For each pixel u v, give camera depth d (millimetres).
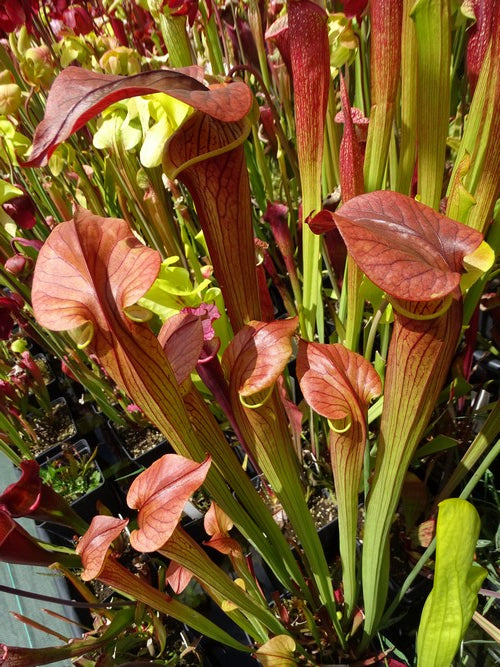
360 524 763
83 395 1121
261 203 1140
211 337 475
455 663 649
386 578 570
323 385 429
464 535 341
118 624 674
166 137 575
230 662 721
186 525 847
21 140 866
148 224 814
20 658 575
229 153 435
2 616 912
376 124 564
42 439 1115
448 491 671
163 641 709
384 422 433
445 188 904
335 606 673
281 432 478
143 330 367
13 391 1105
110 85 332
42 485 675
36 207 960
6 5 900
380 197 361
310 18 454
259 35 1011
